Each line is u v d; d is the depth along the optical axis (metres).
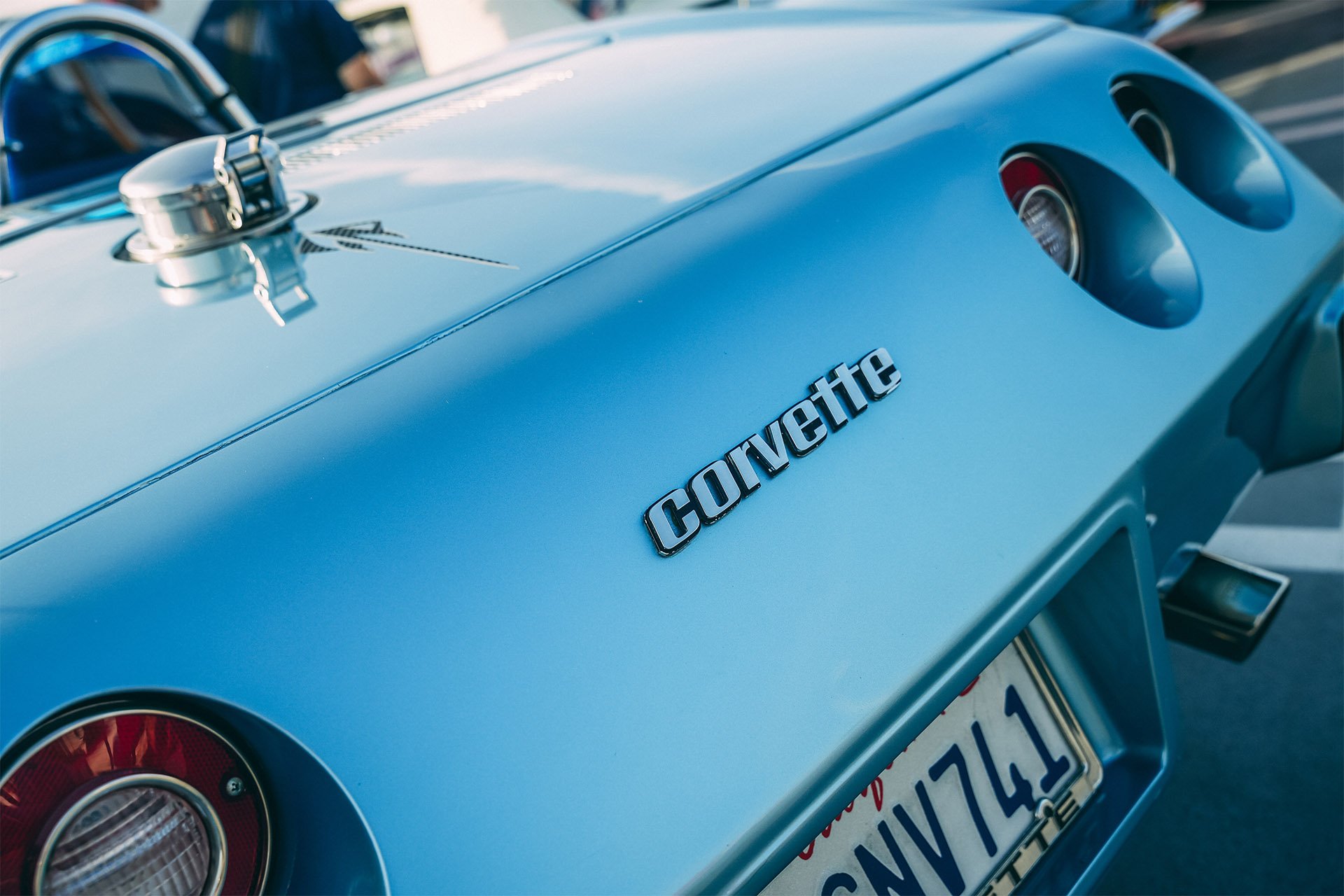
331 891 0.76
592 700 0.80
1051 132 1.16
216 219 1.13
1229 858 1.38
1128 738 1.09
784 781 0.81
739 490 0.87
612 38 1.68
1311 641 1.67
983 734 1.03
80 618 0.75
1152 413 1.04
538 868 0.76
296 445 0.83
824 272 0.97
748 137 1.12
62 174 1.85
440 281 0.97
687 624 0.83
